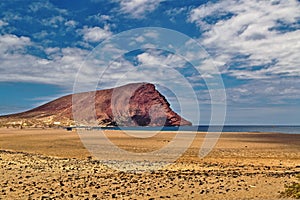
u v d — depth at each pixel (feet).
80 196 44.32
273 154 106.63
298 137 196.95
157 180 55.83
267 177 58.39
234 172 65.57
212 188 49.32
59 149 116.26
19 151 108.37
